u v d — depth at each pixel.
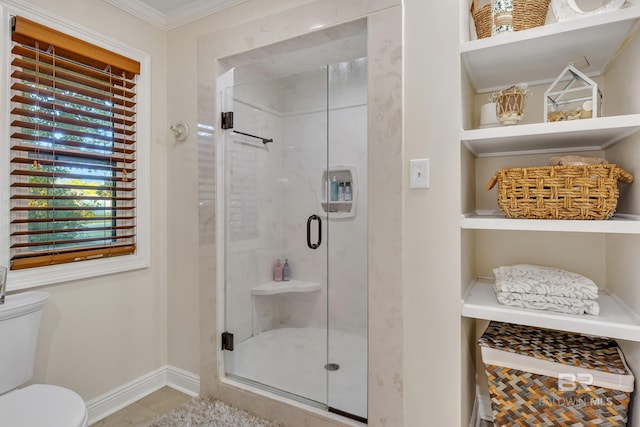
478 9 1.43
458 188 1.35
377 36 1.48
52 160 1.65
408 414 1.46
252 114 2.18
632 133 1.23
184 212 2.14
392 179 1.47
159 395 2.08
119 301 1.97
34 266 1.59
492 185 1.40
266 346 2.08
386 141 1.48
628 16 1.10
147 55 2.09
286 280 2.08
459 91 1.34
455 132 1.35
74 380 1.75
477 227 1.32
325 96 1.96
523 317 1.26
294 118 2.08
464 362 1.42
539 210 1.26
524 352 1.33
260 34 1.81
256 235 2.19
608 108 1.48
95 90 1.87
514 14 1.31
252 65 2.15
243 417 1.80
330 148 1.96
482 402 1.79
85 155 1.79
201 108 2.03
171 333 2.21
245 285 2.12
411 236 1.44
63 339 1.71
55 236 1.70
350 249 1.86
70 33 1.72
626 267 1.28
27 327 1.43
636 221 1.11
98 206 1.88
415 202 1.43
